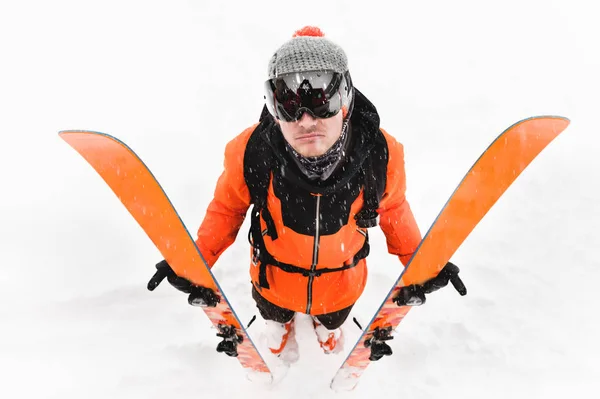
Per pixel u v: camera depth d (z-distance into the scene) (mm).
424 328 3064
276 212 2057
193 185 4453
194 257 2049
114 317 3158
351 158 1895
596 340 3031
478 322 3123
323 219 2014
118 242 3756
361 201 2029
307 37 1825
